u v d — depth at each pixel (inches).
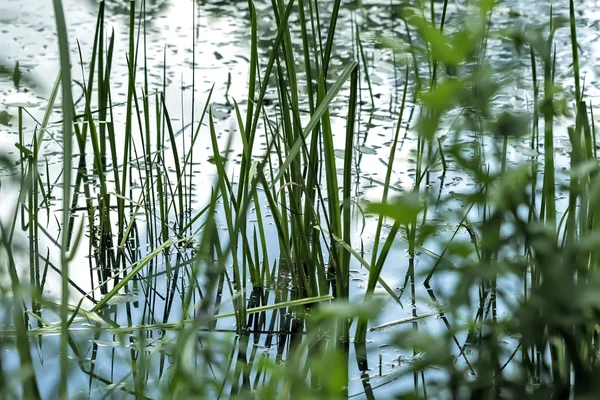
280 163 84.5
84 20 185.5
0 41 167.9
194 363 69.3
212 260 87.4
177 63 159.2
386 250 74.0
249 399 57.3
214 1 204.8
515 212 39.6
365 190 107.6
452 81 35.4
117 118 133.3
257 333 77.6
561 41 159.8
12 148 118.3
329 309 36.7
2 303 69.8
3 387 51.4
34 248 90.2
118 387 65.2
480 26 37.0
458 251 39.9
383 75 154.6
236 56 163.6
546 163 61.0
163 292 85.9
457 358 69.0
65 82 38.4
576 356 42.8
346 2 188.2
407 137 127.6
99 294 85.3
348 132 78.1
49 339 75.4
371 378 68.6
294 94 82.1
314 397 36.4
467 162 39.1
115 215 105.0
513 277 64.0
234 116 134.1
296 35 174.2
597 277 36.5
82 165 117.0
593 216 55.5
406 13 50.1
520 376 47.1
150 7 197.9
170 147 123.0
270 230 99.7
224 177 78.4
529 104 95.9
